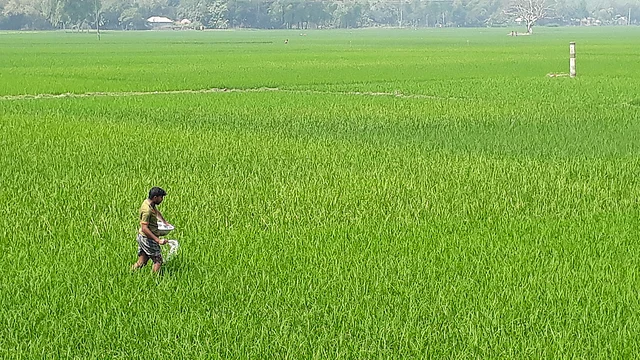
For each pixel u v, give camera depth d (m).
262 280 9.16
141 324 7.89
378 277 9.27
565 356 7.20
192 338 7.61
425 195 13.84
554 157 17.48
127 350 7.40
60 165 16.34
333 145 18.94
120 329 7.79
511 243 10.76
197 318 8.04
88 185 14.48
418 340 7.52
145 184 14.58
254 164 16.58
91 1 179.62
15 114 24.59
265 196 13.67
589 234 11.27
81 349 7.45
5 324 7.96
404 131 21.34
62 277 9.23
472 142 19.52
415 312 8.17
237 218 12.29
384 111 25.52
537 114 24.50
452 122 22.98
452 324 7.93
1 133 20.31
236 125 22.47
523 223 11.95
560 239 10.99
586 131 21.19
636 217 12.42
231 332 7.71
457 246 10.65
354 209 12.90
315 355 7.24
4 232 11.34
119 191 13.96
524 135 20.58
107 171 15.83
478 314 8.15
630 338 7.54
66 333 7.70
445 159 17.20
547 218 12.41
